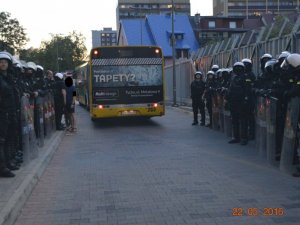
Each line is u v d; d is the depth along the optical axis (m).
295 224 5.41
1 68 7.99
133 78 17.23
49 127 13.51
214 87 15.05
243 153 10.55
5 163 8.19
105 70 17.12
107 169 9.18
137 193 7.10
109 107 17.16
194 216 5.82
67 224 5.69
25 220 5.91
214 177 8.07
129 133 15.49
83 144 13.13
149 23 68.25
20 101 9.01
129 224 5.60
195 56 24.48
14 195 6.57
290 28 12.68
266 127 9.41
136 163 9.73
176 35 66.69
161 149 11.65
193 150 11.29
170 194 6.96
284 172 8.28
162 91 17.45
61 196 7.09
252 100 11.37
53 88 15.69
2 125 7.82
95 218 5.90
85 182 8.03
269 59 10.81
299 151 8.36
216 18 71.50
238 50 16.56
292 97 7.95
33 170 8.51
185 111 23.67
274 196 6.67
